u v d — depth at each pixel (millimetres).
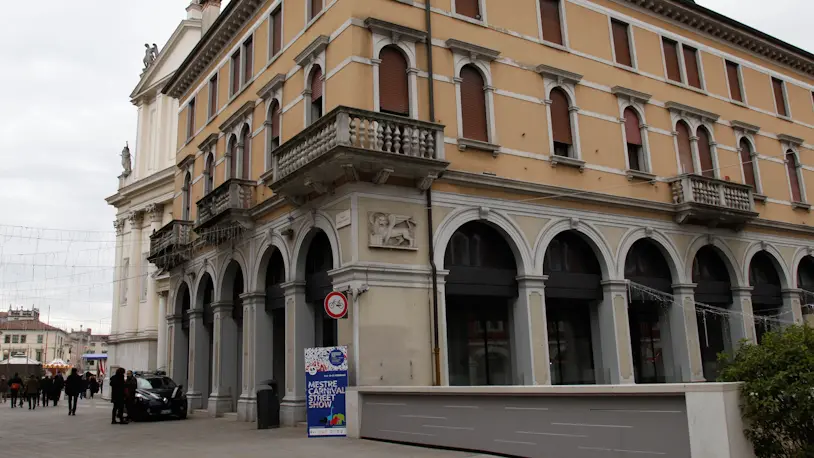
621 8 20406
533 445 9297
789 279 22672
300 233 16266
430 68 15711
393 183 14609
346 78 14844
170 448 12375
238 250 19781
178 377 24781
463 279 15648
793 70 25875
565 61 18500
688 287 19391
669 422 7785
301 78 16969
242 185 18906
